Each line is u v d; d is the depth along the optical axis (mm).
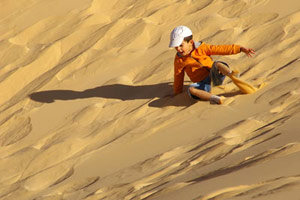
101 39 19047
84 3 22000
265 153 8461
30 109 16391
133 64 17141
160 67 16422
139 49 18031
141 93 15391
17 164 13445
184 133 12227
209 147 10688
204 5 19375
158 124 13086
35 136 14828
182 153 11102
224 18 18219
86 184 11391
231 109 12641
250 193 6285
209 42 16922
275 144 9055
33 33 21109
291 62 14172
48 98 16688
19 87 18219
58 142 13945
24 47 20219
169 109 13805
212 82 13633
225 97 13422
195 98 13656
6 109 16891
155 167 10867
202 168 9383
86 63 17969
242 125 11219
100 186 10875
